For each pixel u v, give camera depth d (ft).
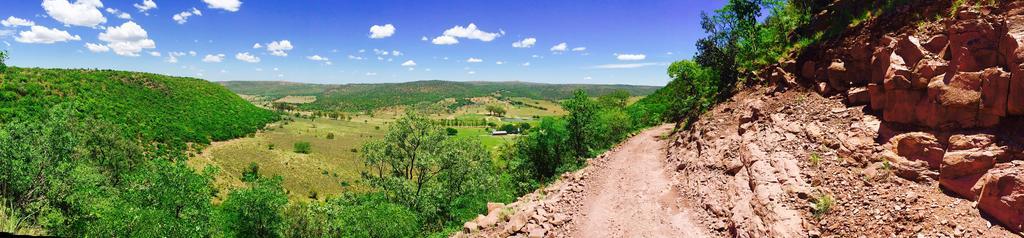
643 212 51.67
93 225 87.56
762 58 82.58
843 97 51.72
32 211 85.76
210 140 356.18
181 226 89.25
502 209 54.75
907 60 42.39
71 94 269.44
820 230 34.60
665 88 185.88
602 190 62.23
